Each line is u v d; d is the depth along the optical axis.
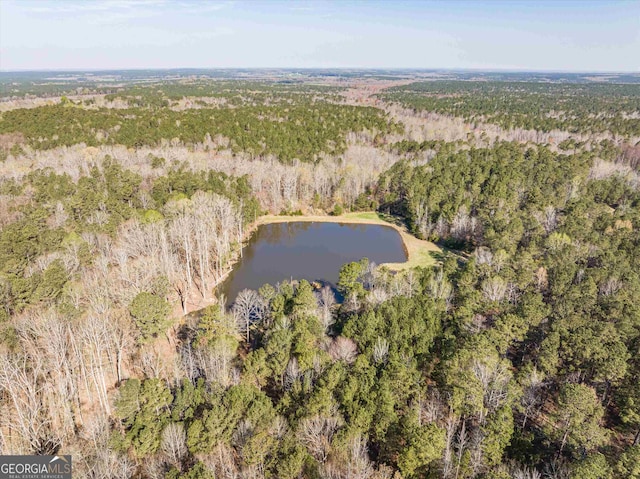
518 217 105.38
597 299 69.31
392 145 178.38
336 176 149.75
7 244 75.00
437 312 67.81
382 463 44.72
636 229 99.25
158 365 58.09
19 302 63.91
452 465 42.31
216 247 105.50
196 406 49.16
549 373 55.94
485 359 53.62
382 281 81.62
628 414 48.12
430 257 110.38
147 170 129.00
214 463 42.47
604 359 53.44
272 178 141.88
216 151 157.62
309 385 51.38
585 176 136.12
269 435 44.03
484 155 154.00
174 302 83.94
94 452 44.44
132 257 88.56
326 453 44.09
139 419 45.59
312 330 61.56
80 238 82.31
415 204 127.88
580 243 92.88
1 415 47.50
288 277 98.94
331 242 122.25
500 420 44.84
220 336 60.41
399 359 55.03
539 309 64.75
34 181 112.50
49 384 52.00
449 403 50.19
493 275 79.56
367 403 48.25
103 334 58.59
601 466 39.12
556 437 47.47
